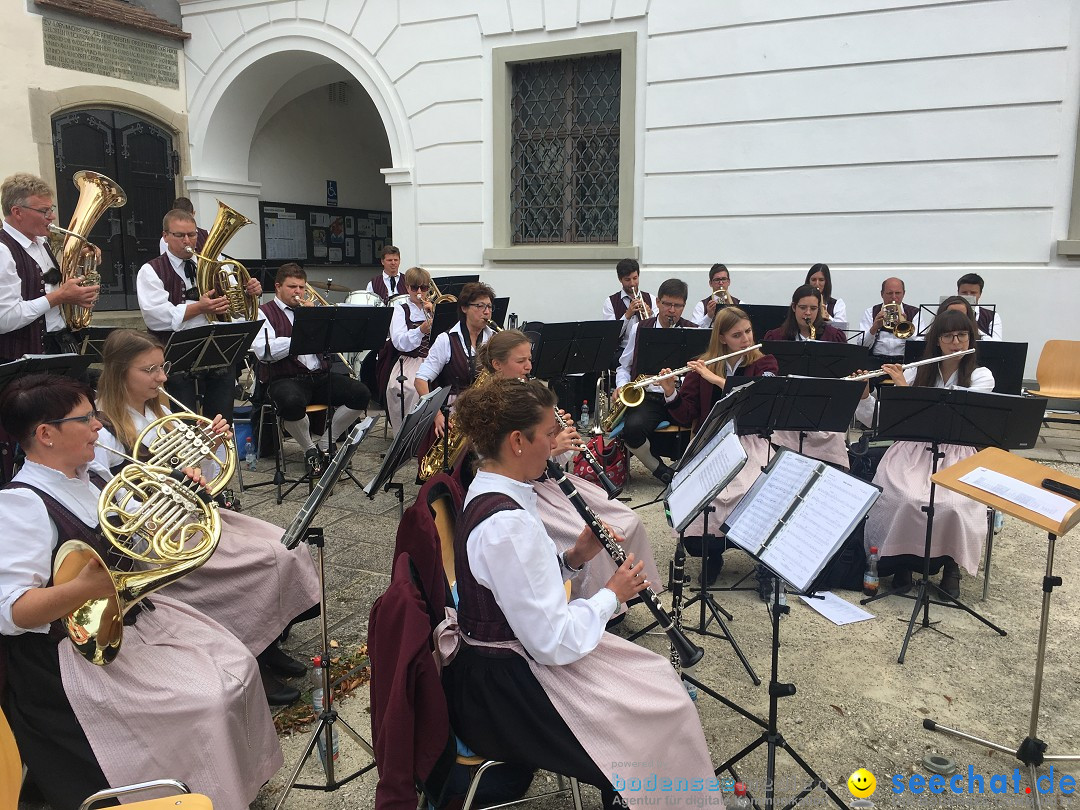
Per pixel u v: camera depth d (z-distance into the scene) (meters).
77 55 8.80
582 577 3.07
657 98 7.83
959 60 6.80
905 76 6.96
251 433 6.07
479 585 1.99
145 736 2.08
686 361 5.29
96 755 2.06
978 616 3.55
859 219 7.29
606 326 5.70
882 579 4.14
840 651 3.37
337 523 4.85
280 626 2.95
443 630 2.12
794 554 2.15
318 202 11.98
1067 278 6.71
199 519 2.22
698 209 7.83
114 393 2.85
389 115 9.10
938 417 3.47
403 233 9.22
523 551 1.90
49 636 2.13
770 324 6.94
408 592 1.92
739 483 3.95
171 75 9.88
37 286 4.36
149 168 9.75
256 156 10.89
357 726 2.86
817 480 2.27
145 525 2.09
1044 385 6.71
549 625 1.91
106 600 1.94
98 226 9.22
